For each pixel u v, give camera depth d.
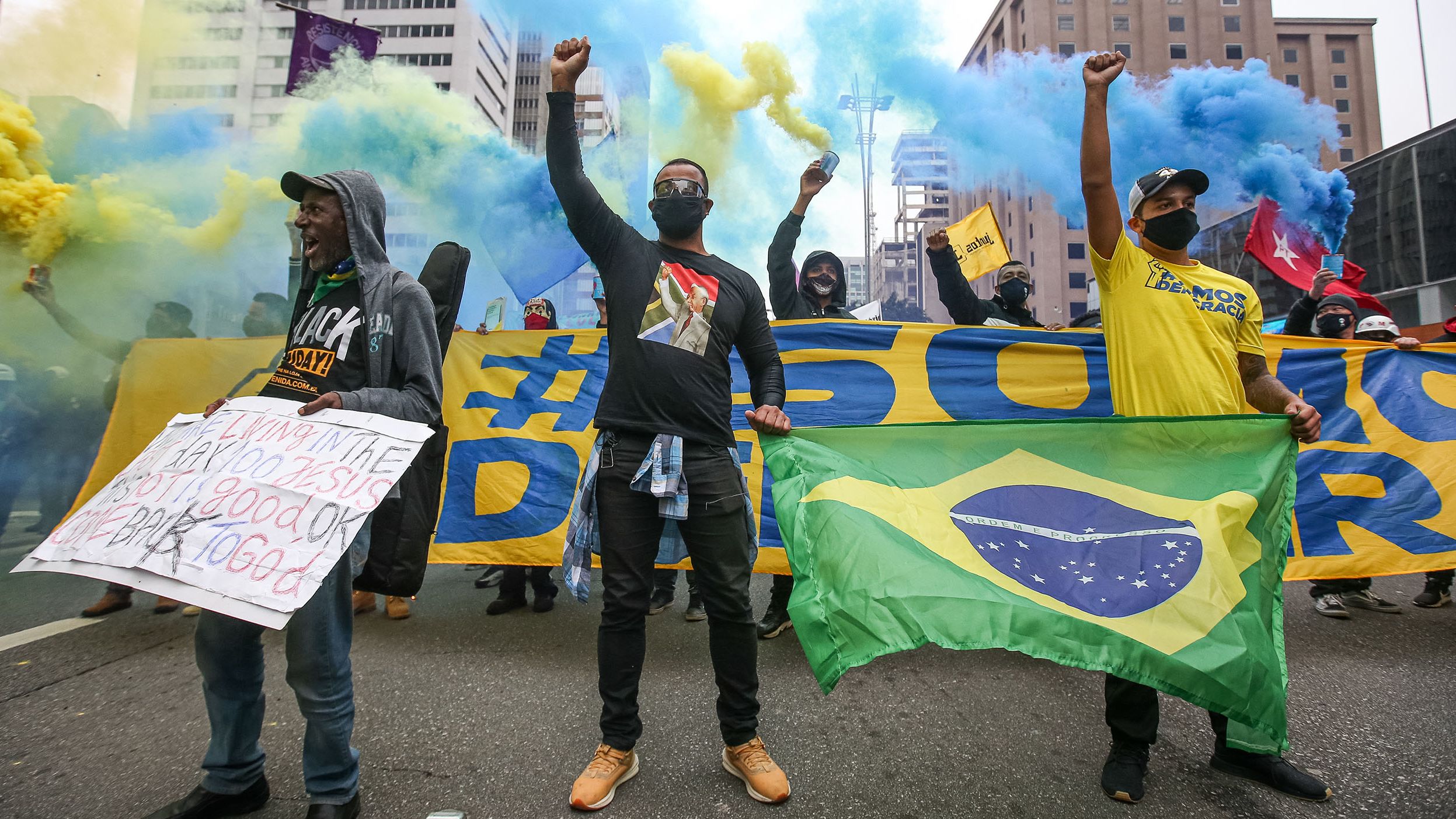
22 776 1.99
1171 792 1.95
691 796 1.90
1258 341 2.29
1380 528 3.49
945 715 2.45
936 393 3.91
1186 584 1.79
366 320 1.88
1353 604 3.81
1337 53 44.97
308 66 9.65
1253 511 1.93
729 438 2.11
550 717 2.39
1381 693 2.60
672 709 2.47
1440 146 14.38
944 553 1.82
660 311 2.06
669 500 1.93
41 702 2.52
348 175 1.96
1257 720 1.66
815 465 2.01
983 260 7.41
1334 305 4.61
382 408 1.78
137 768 2.04
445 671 2.84
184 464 1.71
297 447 1.69
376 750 2.15
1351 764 2.07
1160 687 1.62
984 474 2.06
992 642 1.62
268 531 1.55
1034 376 3.93
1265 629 1.77
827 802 1.88
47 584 4.48
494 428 3.96
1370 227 15.61
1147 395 2.22
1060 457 2.10
